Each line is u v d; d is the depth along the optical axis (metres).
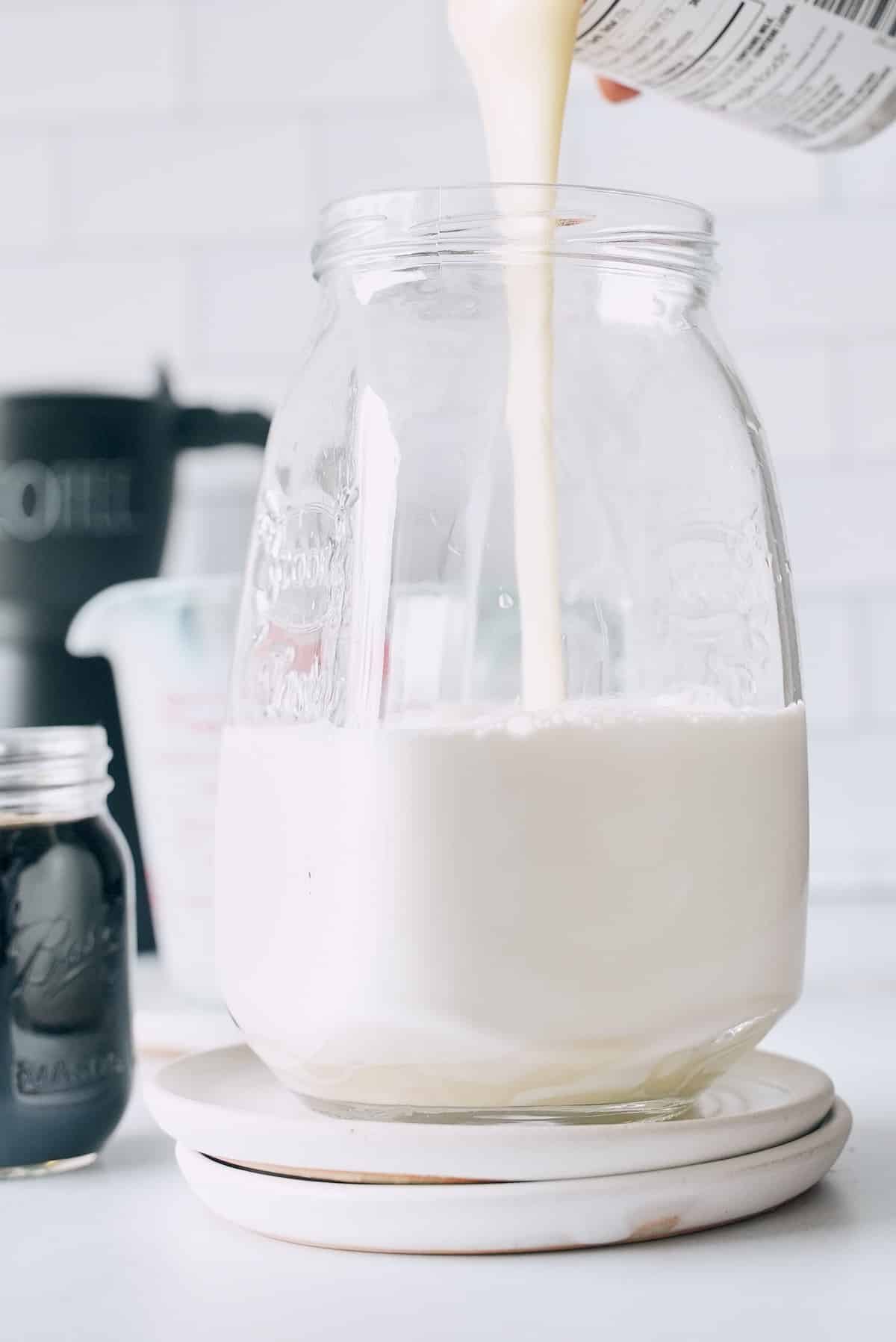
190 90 1.14
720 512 0.40
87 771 0.48
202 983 0.70
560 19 0.44
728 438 0.41
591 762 0.36
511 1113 0.38
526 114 0.44
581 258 0.39
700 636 0.39
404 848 0.35
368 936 0.36
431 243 0.39
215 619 0.70
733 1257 0.36
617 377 0.39
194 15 1.13
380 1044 0.36
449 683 0.38
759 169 1.10
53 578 0.87
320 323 0.42
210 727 0.70
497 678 0.38
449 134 1.12
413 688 0.37
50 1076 0.46
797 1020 0.68
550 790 0.35
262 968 0.38
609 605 0.39
